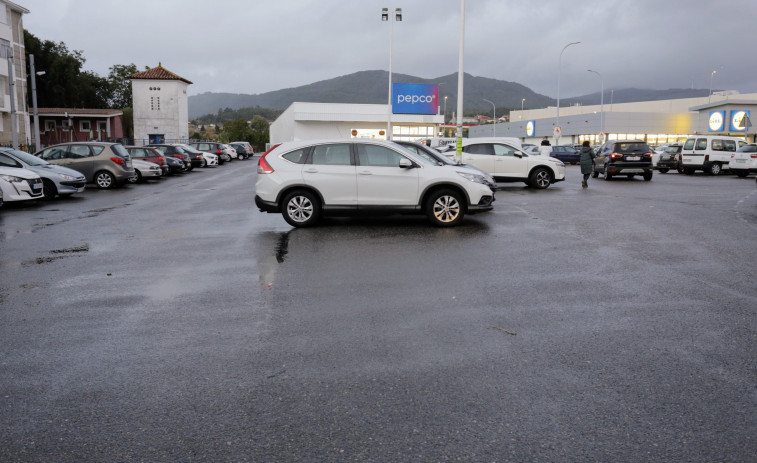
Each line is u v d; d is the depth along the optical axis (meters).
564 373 3.96
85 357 4.32
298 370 4.04
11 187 14.62
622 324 4.99
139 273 7.09
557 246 8.64
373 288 6.25
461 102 23.03
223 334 4.80
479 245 8.74
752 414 3.37
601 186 20.16
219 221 11.73
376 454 2.96
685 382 3.80
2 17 46.34
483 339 4.64
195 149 39.03
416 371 4.00
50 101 67.31
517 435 3.14
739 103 53.94
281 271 7.11
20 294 6.15
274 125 85.00
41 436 3.17
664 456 2.94
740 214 12.34
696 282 6.45
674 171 32.06
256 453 2.98
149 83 60.62
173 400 3.59
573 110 96.81
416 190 10.52
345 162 10.60
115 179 20.92
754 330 4.81
